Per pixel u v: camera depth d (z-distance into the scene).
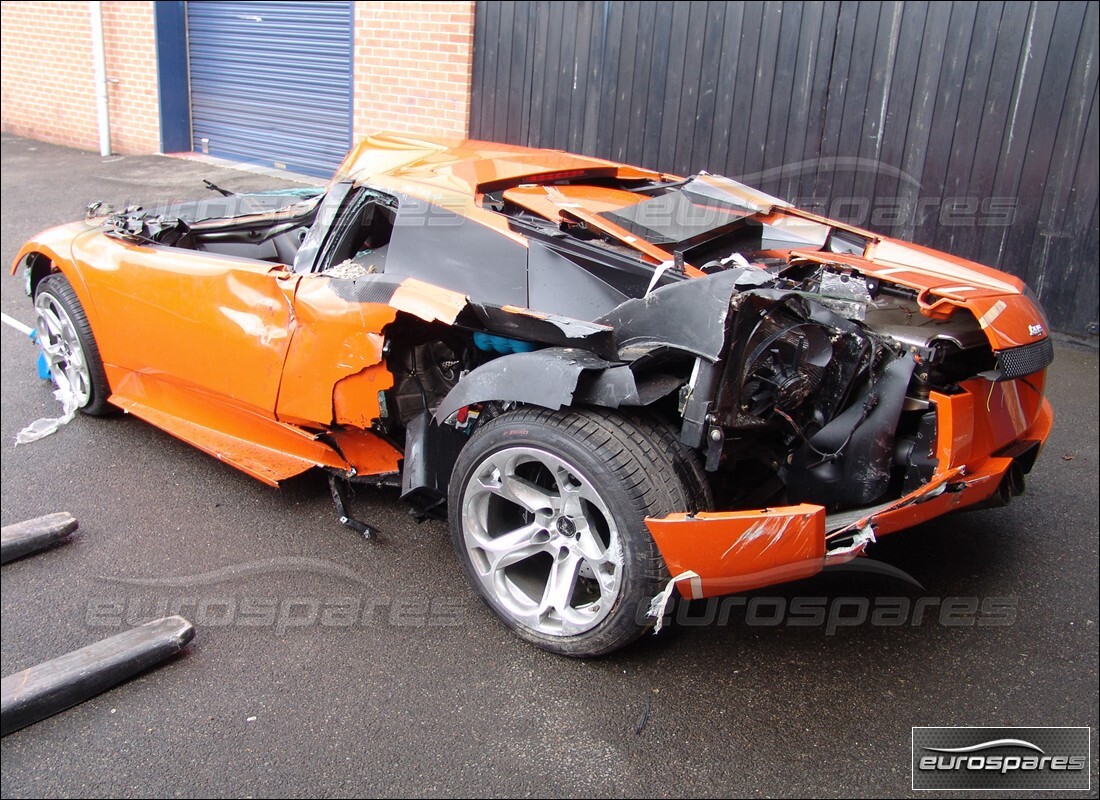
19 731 2.48
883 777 2.38
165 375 3.94
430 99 8.55
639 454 2.52
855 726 2.55
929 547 3.50
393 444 3.51
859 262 3.34
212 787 2.29
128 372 4.16
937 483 2.61
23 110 12.88
